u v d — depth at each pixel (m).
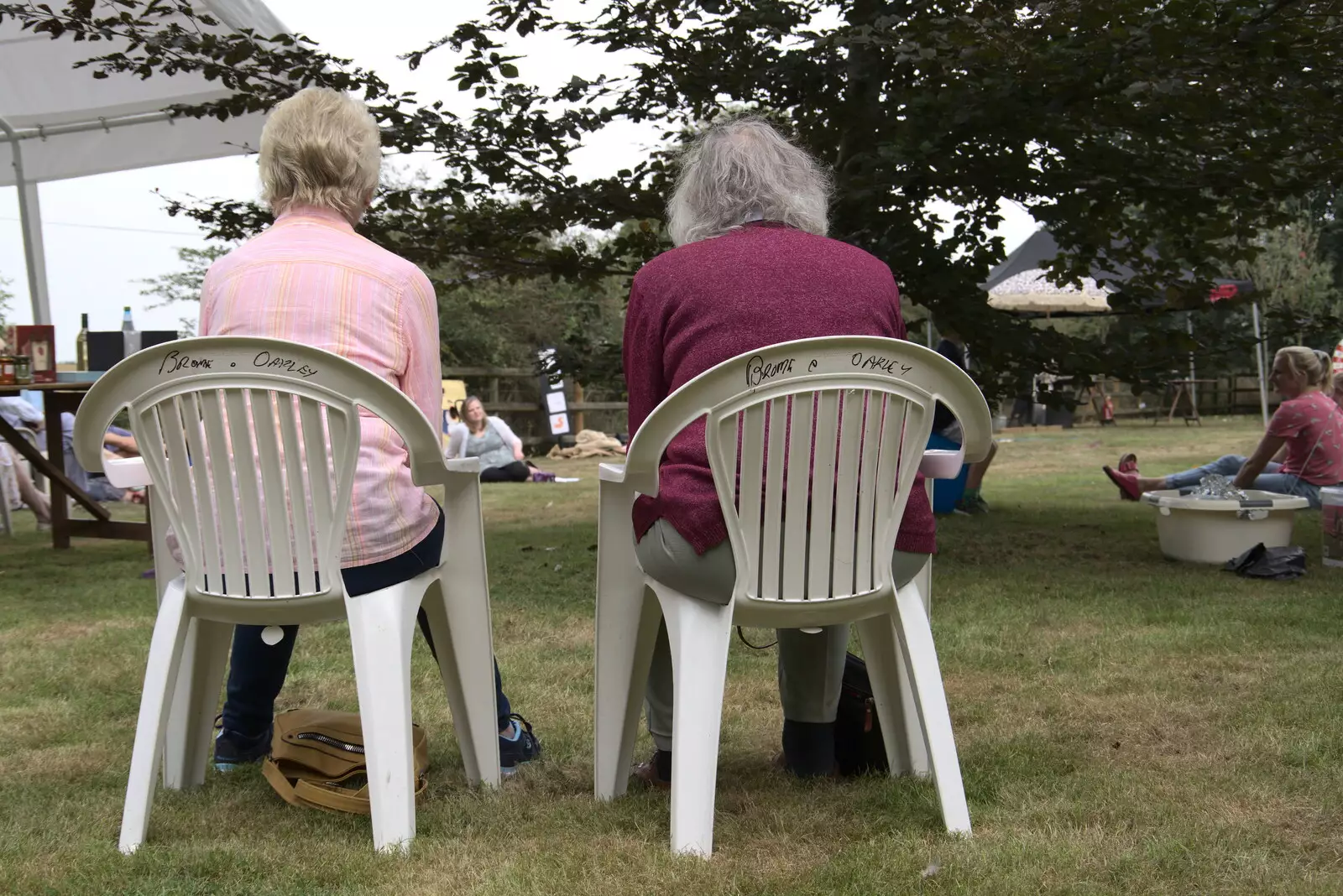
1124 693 3.16
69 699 3.28
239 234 6.70
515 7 5.66
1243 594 4.68
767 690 3.31
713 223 2.41
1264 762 2.49
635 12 5.77
